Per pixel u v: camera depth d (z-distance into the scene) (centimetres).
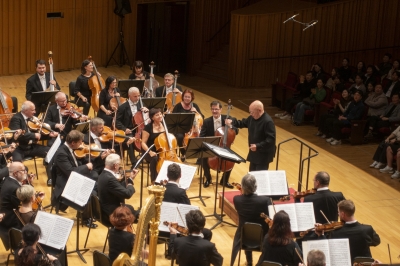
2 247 872
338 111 1455
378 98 1448
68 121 1127
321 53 1978
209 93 1841
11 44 1853
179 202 810
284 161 1264
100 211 824
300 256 658
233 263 805
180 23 2195
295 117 1553
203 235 779
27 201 768
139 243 458
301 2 2005
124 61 2075
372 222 1016
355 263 663
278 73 1969
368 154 1353
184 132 1086
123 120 1162
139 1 2083
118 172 877
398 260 890
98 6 2005
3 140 1038
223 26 2127
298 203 775
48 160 911
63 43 1956
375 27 1997
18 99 1598
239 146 1338
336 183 1170
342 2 1952
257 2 2067
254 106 1001
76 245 860
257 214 789
